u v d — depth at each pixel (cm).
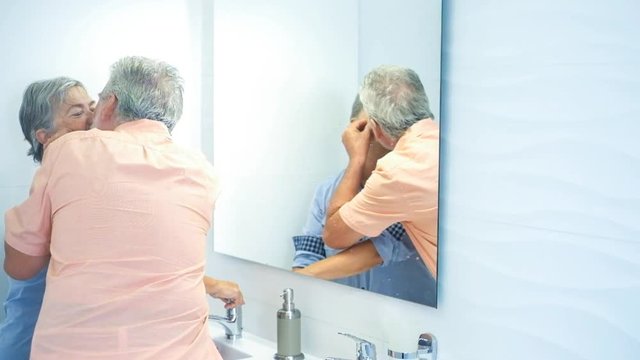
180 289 146
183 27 202
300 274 176
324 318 171
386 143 148
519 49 123
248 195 192
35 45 175
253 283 194
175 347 145
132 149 146
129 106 156
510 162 126
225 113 198
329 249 166
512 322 127
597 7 112
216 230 205
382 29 148
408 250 145
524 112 123
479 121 130
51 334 139
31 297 173
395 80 145
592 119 114
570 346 118
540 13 120
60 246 140
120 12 189
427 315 144
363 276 157
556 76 118
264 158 185
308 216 172
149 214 143
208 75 204
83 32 182
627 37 108
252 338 192
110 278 139
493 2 127
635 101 108
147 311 142
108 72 187
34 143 175
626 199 110
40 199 144
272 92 180
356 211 157
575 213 117
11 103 172
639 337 109
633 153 109
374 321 157
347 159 159
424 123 139
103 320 138
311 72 168
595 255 114
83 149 143
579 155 116
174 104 162
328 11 161
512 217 126
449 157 136
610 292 113
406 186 144
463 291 136
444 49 136
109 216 140
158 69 160
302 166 173
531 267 124
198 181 154
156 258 143
